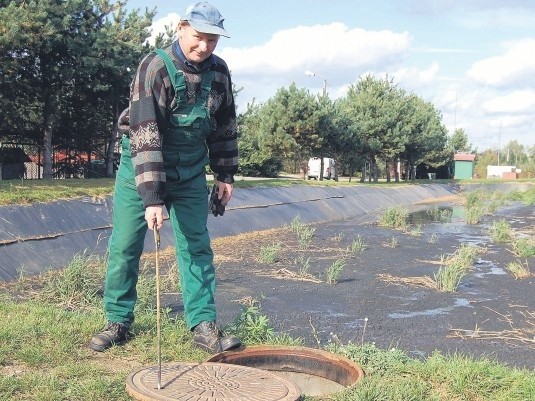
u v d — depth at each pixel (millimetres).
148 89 3828
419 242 14578
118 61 18859
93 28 18922
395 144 37250
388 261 11523
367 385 3578
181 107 3945
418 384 3742
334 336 6207
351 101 38469
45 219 10602
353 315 7316
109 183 16031
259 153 35062
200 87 3965
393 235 15914
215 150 4383
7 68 16578
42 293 6961
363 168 40875
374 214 23438
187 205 4184
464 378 3857
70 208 11523
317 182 26891
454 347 6039
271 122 30984
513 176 72938
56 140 23156
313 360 4148
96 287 7152
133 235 4211
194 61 3883
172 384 3463
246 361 4117
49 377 3578
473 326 6922
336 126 32000
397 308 7750
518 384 3865
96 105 21516
